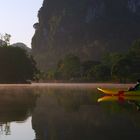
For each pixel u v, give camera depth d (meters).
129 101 35.28
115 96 43.19
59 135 16.31
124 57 140.62
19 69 123.25
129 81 135.75
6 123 20.61
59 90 67.94
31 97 44.25
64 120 21.45
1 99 40.41
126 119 21.27
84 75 181.12
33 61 132.12
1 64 121.81
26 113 25.73
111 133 16.53
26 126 19.39
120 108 27.98
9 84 115.00
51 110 27.72
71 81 176.75
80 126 18.83
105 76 157.75
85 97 43.16
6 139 15.90
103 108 28.36
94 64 188.00
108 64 164.50
